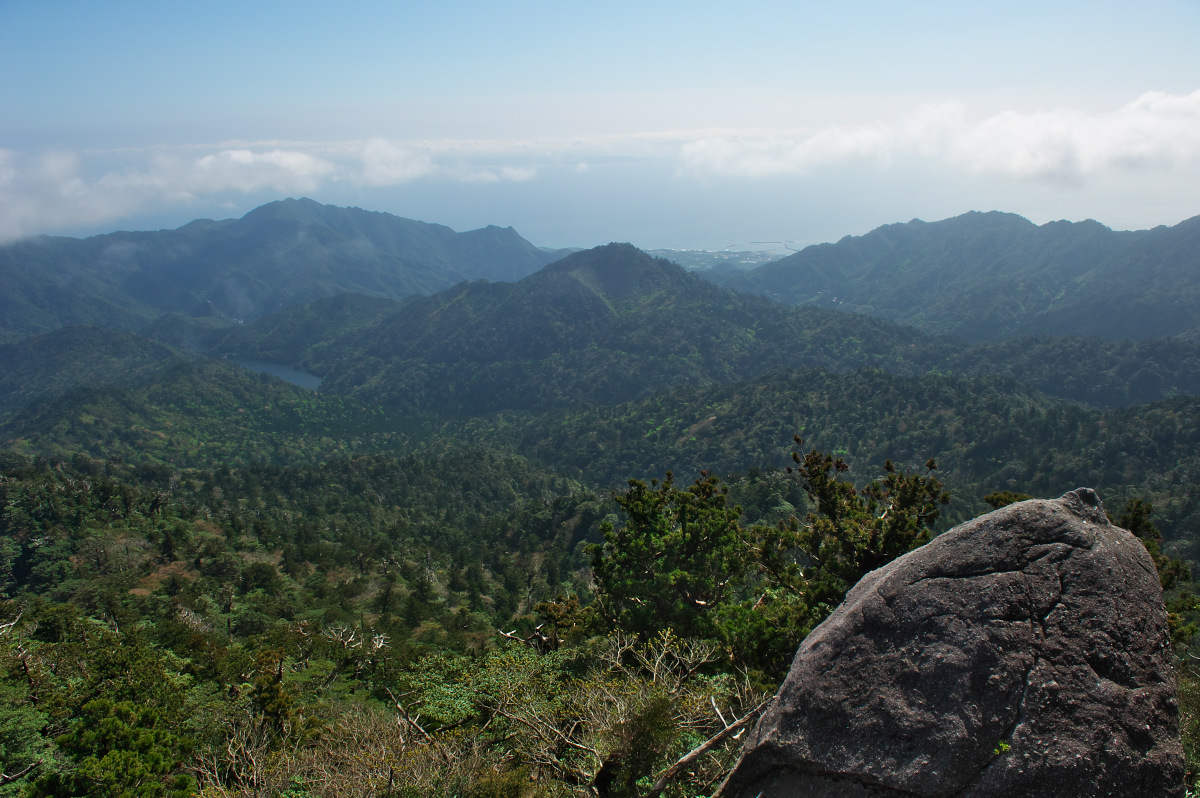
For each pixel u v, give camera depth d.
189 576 75.88
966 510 91.25
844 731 7.58
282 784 15.84
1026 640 7.24
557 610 28.39
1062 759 6.67
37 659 31.69
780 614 19.38
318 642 46.91
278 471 150.25
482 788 12.62
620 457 171.50
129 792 18.30
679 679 14.73
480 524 122.56
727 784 8.25
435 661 22.30
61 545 81.44
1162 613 7.53
